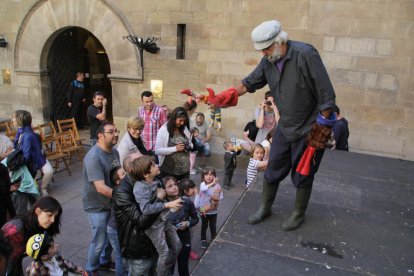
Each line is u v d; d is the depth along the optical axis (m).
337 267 1.96
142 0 7.76
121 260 3.69
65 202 6.03
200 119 7.14
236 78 7.42
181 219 3.60
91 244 3.80
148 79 8.11
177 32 7.66
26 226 2.78
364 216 2.56
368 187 3.15
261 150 5.64
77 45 10.35
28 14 8.95
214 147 7.83
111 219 3.57
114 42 8.23
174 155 4.41
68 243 4.80
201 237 4.70
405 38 6.17
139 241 2.90
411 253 2.11
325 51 6.66
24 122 5.18
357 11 6.34
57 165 7.34
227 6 7.16
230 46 7.32
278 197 2.76
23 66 9.44
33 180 4.75
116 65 8.33
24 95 9.66
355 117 6.72
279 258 2.01
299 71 2.03
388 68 6.36
